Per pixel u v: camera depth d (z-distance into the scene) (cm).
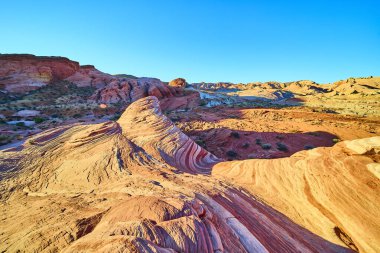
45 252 441
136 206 495
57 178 1060
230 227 523
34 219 664
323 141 2491
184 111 5144
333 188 766
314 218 697
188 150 1510
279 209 762
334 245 583
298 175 913
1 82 5853
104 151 1274
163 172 1007
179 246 337
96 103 5738
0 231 621
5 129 2942
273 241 537
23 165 1255
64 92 6606
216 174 1169
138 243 305
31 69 6744
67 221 580
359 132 2755
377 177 729
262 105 6156
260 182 972
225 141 2373
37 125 3375
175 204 485
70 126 2059
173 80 9225
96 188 889
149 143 1445
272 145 2303
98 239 346
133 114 1986
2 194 943
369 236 581
